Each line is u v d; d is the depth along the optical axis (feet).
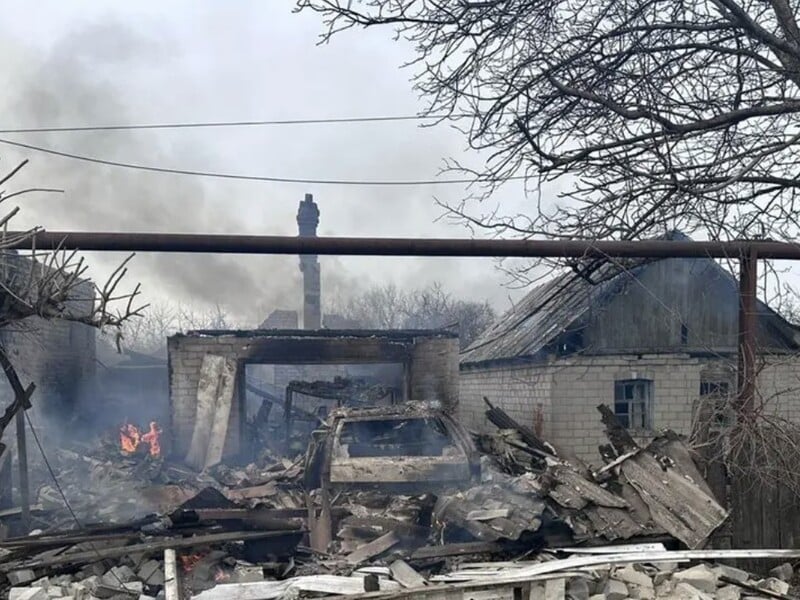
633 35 19.17
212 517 18.26
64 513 24.61
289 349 44.96
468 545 16.47
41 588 14.28
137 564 16.56
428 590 12.39
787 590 15.42
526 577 13.20
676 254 18.04
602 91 19.60
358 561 16.78
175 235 16.65
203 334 44.73
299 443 48.14
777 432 18.03
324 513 19.17
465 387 65.00
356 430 29.01
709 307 46.24
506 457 24.12
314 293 81.20
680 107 19.27
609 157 19.75
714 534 17.99
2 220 13.29
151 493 27.53
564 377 43.98
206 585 15.58
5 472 23.79
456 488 21.25
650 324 45.39
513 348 49.70
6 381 38.27
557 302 37.24
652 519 17.38
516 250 17.66
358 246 17.11
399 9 18.51
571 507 17.17
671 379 45.24
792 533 18.33
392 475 21.76
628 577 14.79
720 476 18.63
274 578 15.76
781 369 30.83
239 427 44.24
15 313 14.47
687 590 14.40
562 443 43.50
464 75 19.86
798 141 17.78
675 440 19.93
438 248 17.38
